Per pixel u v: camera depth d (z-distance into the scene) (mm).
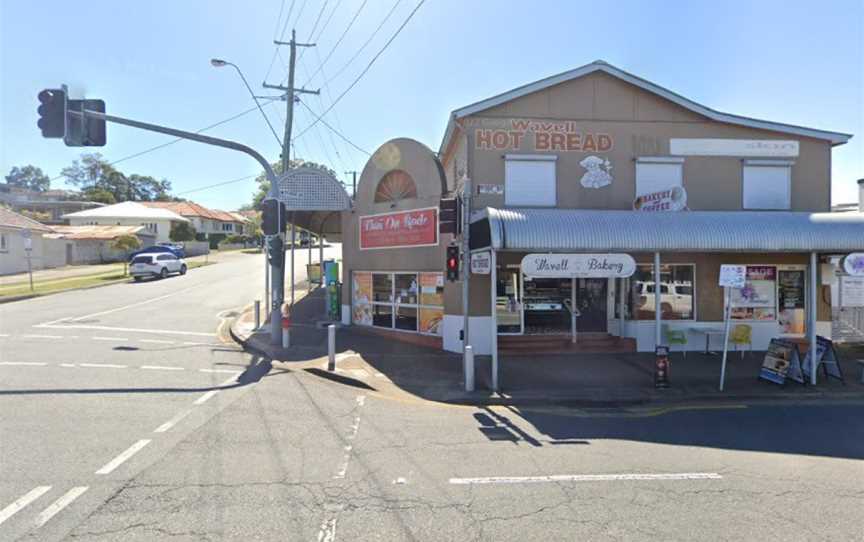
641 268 13164
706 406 8586
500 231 9695
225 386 9039
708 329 12883
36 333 14336
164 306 20844
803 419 7730
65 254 40531
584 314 13453
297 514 4336
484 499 4711
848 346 13664
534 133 13156
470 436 6680
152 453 5688
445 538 3984
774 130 13484
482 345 12508
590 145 13273
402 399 8695
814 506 4641
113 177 95000
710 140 13469
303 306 21109
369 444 6234
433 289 13570
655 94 13320
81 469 5191
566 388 9398
